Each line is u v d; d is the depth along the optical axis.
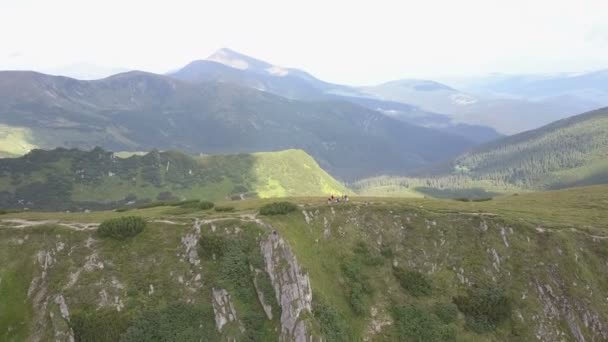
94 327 62.62
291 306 66.81
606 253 80.88
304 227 81.62
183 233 76.12
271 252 72.62
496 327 72.62
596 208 108.06
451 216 89.69
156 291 68.06
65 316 63.25
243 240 75.12
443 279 79.25
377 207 90.50
